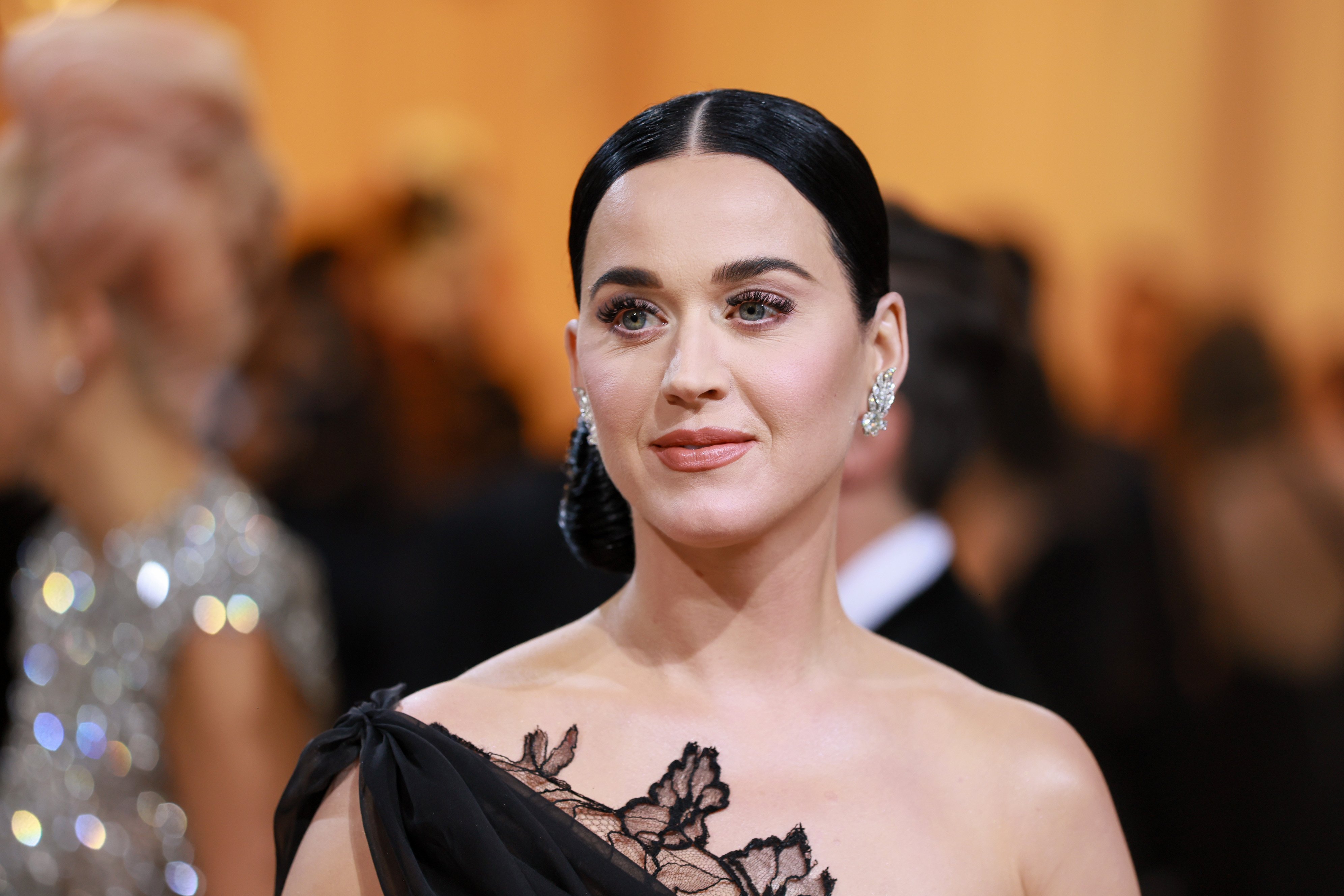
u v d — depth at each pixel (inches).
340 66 717.3
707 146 157.1
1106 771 397.7
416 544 378.6
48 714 243.0
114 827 236.7
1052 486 389.4
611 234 157.3
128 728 236.2
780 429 154.1
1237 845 407.2
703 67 753.0
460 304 513.3
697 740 159.9
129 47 237.3
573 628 172.7
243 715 236.5
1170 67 761.0
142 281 236.7
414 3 727.1
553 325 749.9
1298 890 403.2
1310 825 407.8
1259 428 455.2
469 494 410.0
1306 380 592.4
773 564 163.2
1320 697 414.6
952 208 747.4
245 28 697.0
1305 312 764.0
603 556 178.9
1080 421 491.8
